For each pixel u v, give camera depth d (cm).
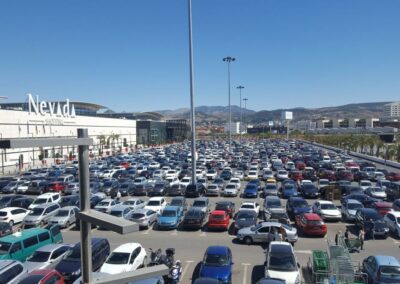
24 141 391
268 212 3259
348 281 1778
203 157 8775
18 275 1802
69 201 3750
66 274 1964
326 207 3434
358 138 11656
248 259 2391
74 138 439
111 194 4575
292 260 1972
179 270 2044
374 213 3056
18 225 3356
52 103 9375
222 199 4503
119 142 12500
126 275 443
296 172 5809
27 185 4934
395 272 1841
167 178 5594
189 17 4569
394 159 8444
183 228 3195
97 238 2319
